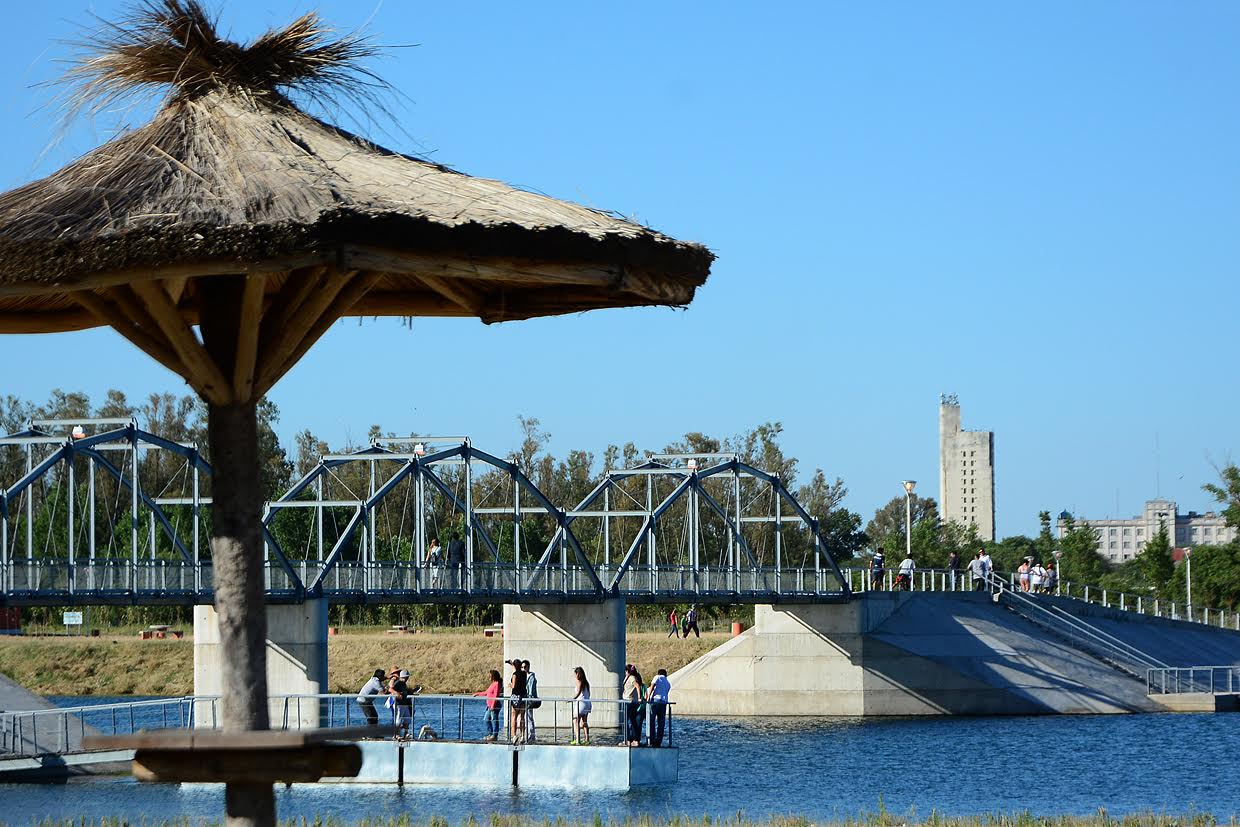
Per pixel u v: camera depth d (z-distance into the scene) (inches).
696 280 668.7
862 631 4365.2
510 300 723.4
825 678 4375.0
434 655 5142.7
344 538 3440.0
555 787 2311.8
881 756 3090.6
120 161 626.8
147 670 5044.3
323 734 561.3
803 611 4421.8
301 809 2036.2
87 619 6318.9
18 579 2807.6
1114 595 6811.0
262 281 600.4
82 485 7135.8
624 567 4013.3
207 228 560.7
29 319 700.0
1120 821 1798.7
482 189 634.2
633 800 2175.2
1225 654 5177.2
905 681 4296.3
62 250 566.6
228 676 604.7
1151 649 4854.8
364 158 646.5
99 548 6929.1
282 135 644.7
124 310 605.6
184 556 3230.8
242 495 612.1
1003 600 4864.7
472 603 3609.7
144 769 570.9
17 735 2544.3
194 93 663.8
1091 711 4197.8
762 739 3523.6
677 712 4603.8
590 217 626.5
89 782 2399.1
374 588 3464.6
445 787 2311.8
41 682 4955.7
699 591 4060.0
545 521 7746.1
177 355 603.2
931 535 7480.3
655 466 4340.6
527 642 4010.8
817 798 2349.9
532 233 591.2
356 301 666.2
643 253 625.0
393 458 3794.3
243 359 608.4
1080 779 2657.5
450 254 584.1
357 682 4982.8
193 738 560.4
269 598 3196.4
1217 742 3331.7
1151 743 3321.9
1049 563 7672.2
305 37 673.6
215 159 623.8
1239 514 7249.0
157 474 7401.6
